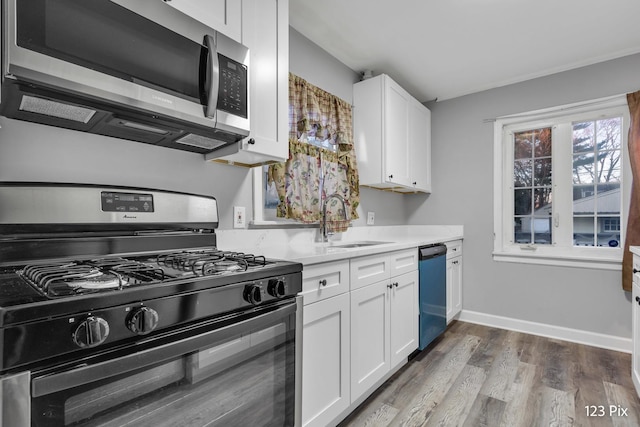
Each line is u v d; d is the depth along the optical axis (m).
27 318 0.59
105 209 1.15
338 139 2.45
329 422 1.50
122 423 0.73
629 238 2.41
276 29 1.58
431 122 3.44
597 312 2.59
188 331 0.85
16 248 0.98
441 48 2.45
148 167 1.42
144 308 0.74
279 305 1.13
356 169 2.55
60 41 0.87
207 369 0.90
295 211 2.00
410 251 2.26
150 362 0.76
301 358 1.22
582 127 2.75
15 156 1.09
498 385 1.98
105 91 0.95
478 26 2.18
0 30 0.81
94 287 0.75
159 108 1.07
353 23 2.15
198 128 1.24
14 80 0.83
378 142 2.62
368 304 1.81
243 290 0.98
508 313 2.99
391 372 2.03
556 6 1.97
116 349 0.72
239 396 0.99
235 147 1.44
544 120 2.90
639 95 2.40
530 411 1.71
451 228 3.30
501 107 3.06
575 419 1.65
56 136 1.18
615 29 2.20
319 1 1.94
